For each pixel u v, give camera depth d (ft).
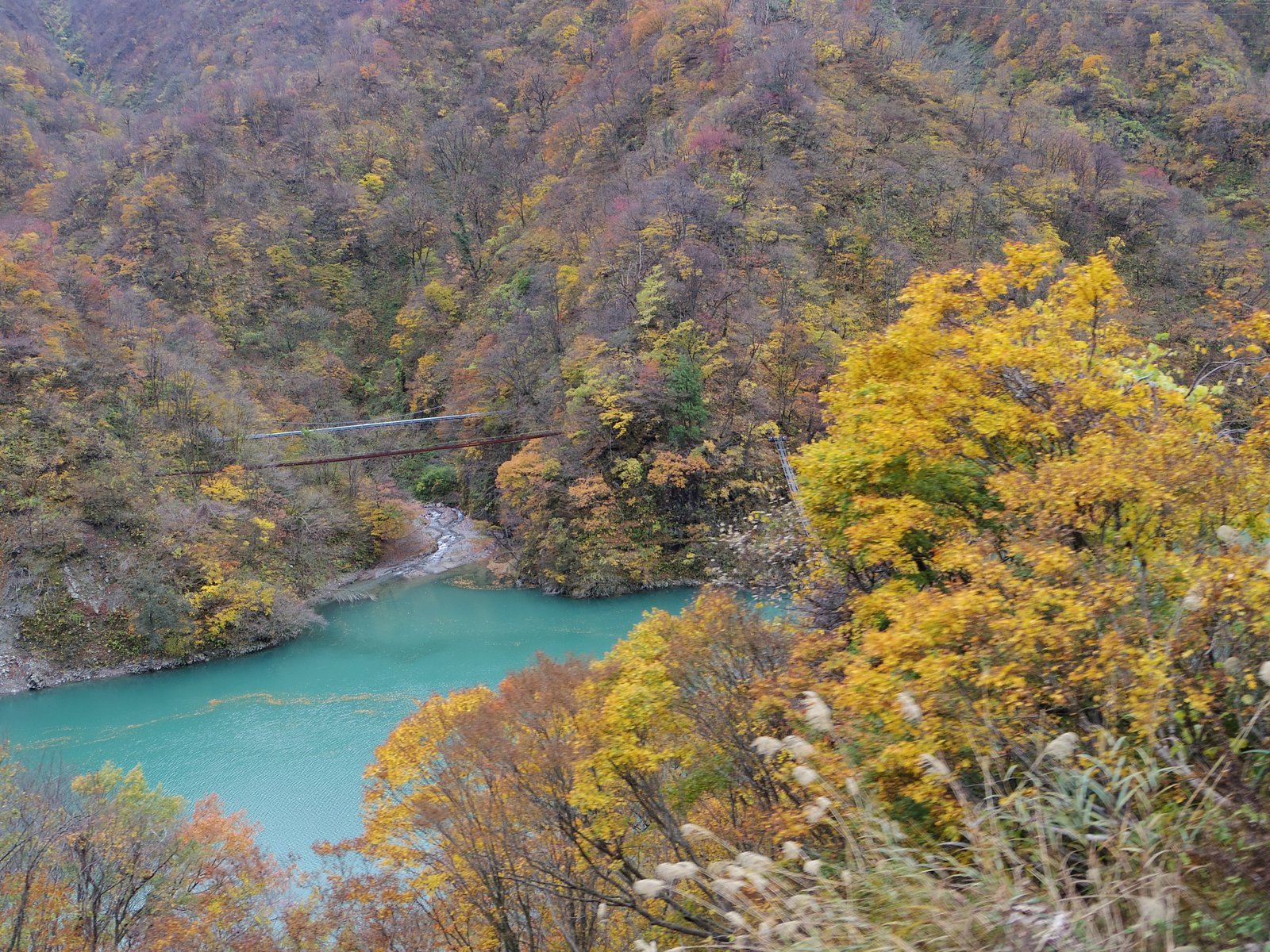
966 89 283.18
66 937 47.11
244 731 93.20
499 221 297.33
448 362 234.99
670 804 36.06
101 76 456.86
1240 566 16.72
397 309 281.13
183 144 284.41
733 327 166.30
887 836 13.76
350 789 77.10
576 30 361.30
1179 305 176.55
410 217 301.02
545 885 34.78
